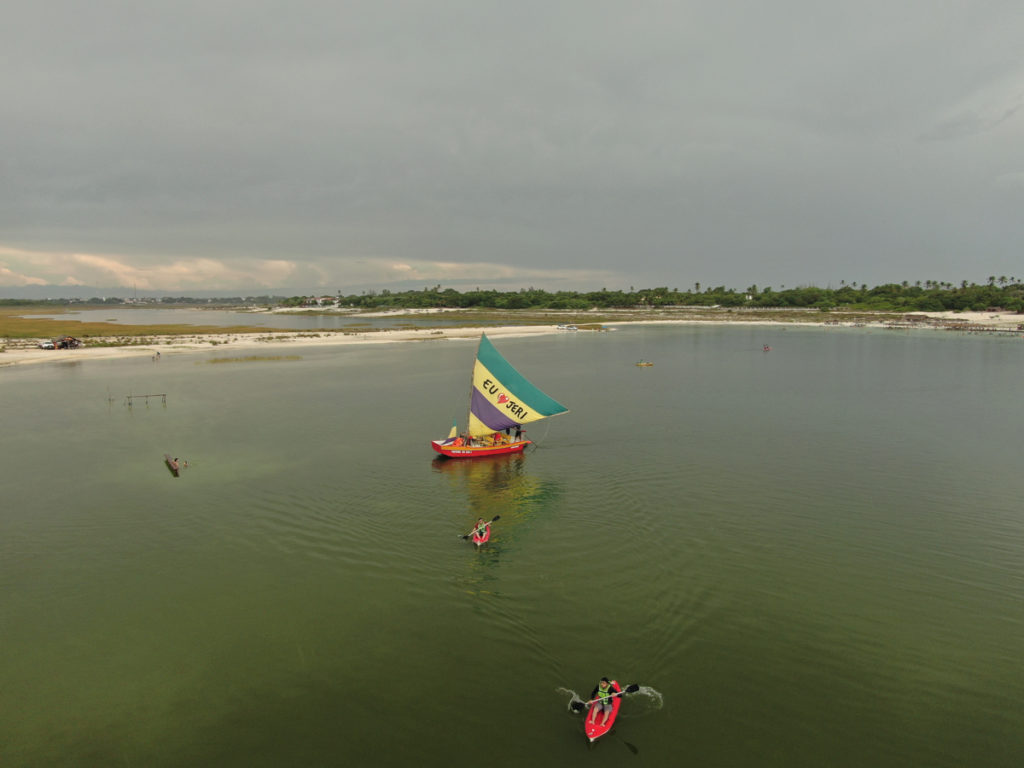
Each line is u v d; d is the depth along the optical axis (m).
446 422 69.94
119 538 38.94
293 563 35.66
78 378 99.94
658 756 21.42
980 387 90.88
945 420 69.50
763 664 26.33
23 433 64.44
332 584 33.25
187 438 62.69
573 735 22.47
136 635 28.70
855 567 34.75
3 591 32.59
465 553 36.88
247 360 125.12
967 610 30.47
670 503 44.66
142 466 53.34
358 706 24.06
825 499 45.16
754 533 39.41
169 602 31.47
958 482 48.56
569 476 50.97
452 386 92.94
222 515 42.72
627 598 31.61
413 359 127.75
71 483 48.94
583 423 69.06
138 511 43.34
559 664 26.45
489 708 23.89
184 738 22.45
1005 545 37.38
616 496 46.22
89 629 29.19
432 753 21.67
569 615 30.14
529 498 45.84
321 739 22.39
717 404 79.31
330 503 44.94
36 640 28.33
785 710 23.64
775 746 21.88
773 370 110.62
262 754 21.69
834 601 31.20
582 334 199.62
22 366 113.62
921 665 26.27
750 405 78.56
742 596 31.77
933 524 40.56
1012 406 77.06
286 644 27.94
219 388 90.94
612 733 22.42
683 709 23.72
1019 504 43.88
